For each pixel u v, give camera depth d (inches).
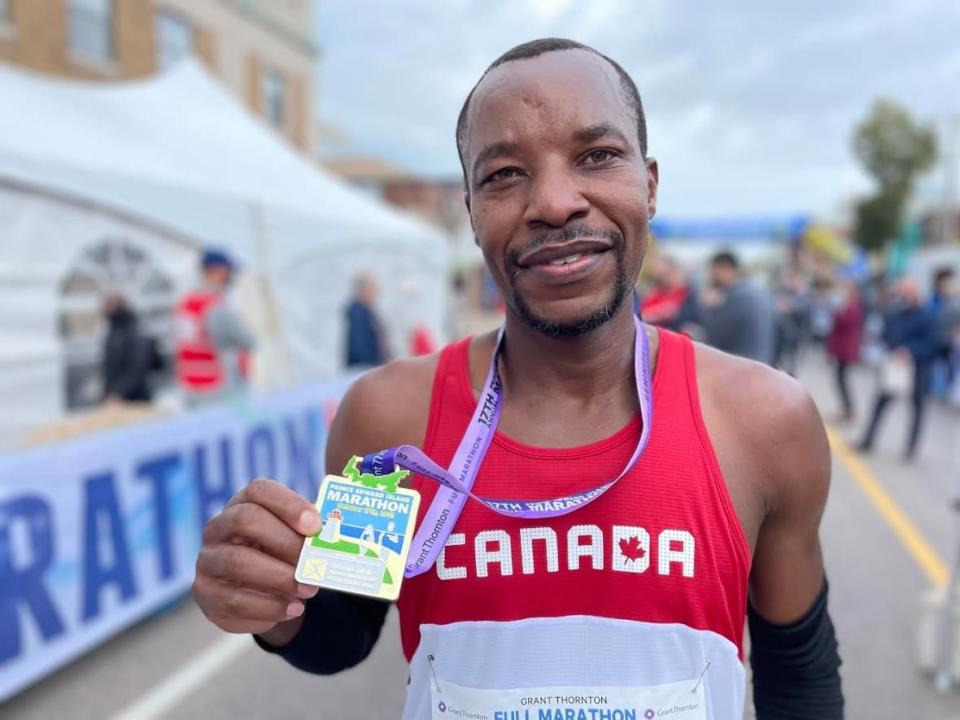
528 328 37.5
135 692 111.3
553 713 34.4
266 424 165.5
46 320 195.9
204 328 185.0
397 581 31.1
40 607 108.9
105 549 120.6
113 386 210.2
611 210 34.3
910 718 103.7
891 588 147.0
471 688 34.9
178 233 231.5
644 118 39.6
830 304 668.7
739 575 35.4
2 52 442.6
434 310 430.3
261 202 259.9
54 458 112.2
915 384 257.3
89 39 501.4
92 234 205.9
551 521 35.1
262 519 31.8
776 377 38.9
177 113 264.2
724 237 672.4
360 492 32.5
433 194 1339.8
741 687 36.0
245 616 32.2
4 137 171.5
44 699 109.3
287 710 106.7
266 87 693.3
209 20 604.7
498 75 35.7
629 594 34.5
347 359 287.1
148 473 130.5
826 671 40.8
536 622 34.7
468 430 37.7
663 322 245.8
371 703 108.8
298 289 292.7
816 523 39.0
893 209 1120.8
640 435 36.4
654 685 34.3
